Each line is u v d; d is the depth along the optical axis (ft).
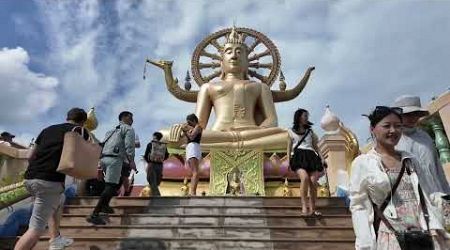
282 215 25.20
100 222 23.85
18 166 31.68
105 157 24.45
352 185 11.43
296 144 25.44
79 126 18.85
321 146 38.91
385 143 11.42
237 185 39.63
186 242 22.22
